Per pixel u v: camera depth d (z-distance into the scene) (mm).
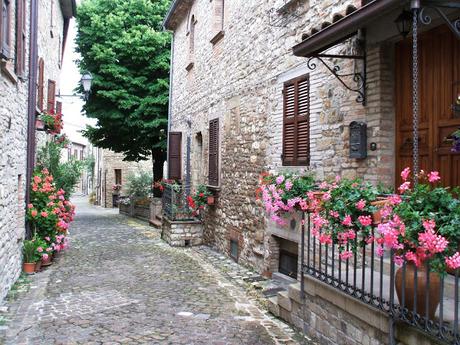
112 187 32344
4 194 6109
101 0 18312
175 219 11953
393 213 3123
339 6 5688
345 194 3826
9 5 6164
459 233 2752
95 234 14062
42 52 11258
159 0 18984
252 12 8516
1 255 5957
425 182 4523
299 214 6602
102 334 4957
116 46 17266
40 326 5219
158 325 5273
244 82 8922
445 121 4293
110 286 7191
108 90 17672
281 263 7551
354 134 5219
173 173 14734
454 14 4043
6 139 6195
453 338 2852
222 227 10359
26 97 8375
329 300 4336
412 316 3205
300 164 6625
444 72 4320
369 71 5078
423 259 2998
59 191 9938
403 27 4219
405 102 4836
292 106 6930
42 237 8805
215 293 6801
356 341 3932
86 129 19328
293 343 4711
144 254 10352
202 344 4680
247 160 8742
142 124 17656
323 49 5066
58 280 7598
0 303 5953
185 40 14555
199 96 12625
